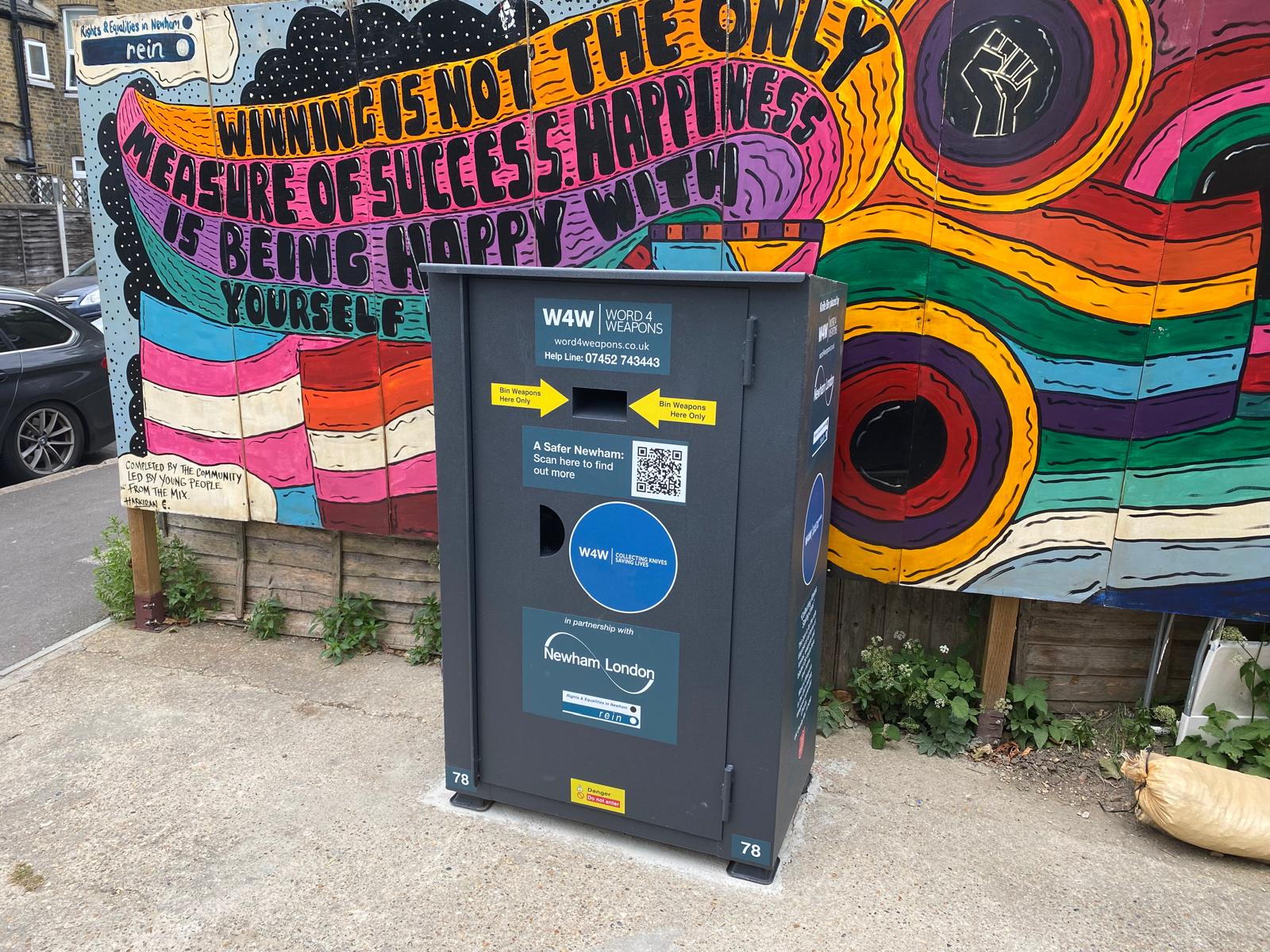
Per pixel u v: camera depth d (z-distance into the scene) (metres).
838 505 3.38
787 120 3.14
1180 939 2.51
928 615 3.63
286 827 2.98
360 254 3.79
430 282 2.67
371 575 4.32
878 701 3.67
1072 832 2.99
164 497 4.35
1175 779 2.88
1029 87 2.88
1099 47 2.80
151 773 3.28
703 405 2.46
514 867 2.79
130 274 4.14
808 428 2.46
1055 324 3.03
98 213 4.11
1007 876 2.77
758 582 2.51
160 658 4.23
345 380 3.94
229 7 3.70
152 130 3.94
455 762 3.04
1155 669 3.43
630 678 2.73
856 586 3.67
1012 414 3.14
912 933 2.52
